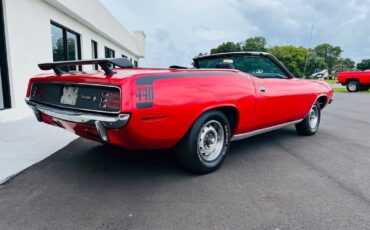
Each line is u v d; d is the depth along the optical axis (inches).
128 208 90.0
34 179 112.4
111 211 88.1
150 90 93.5
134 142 96.6
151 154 145.9
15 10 235.1
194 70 109.7
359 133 209.5
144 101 91.5
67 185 107.3
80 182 110.2
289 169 127.7
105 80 92.9
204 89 109.4
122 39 718.5
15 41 235.8
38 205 91.6
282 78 169.8
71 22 356.2
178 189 104.7
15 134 181.6
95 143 165.0
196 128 109.0
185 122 103.7
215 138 121.2
